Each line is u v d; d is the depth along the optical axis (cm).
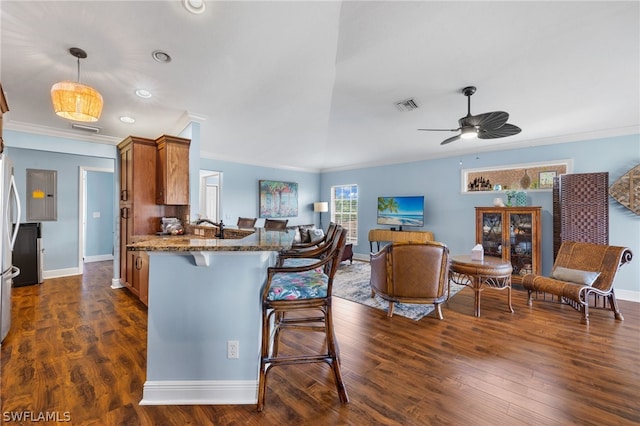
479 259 354
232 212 615
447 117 357
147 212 364
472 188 530
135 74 243
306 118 363
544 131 406
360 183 705
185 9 166
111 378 193
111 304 344
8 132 352
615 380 197
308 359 172
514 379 198
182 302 173
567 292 318
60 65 226
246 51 211
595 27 183
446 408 168
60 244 498
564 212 405
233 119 365
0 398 171
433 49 210
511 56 219
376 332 278
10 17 169
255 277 177
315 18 176
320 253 208
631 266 381
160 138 349
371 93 288
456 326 292
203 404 171
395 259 311
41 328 274
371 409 167
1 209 237
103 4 160
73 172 513
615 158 391
